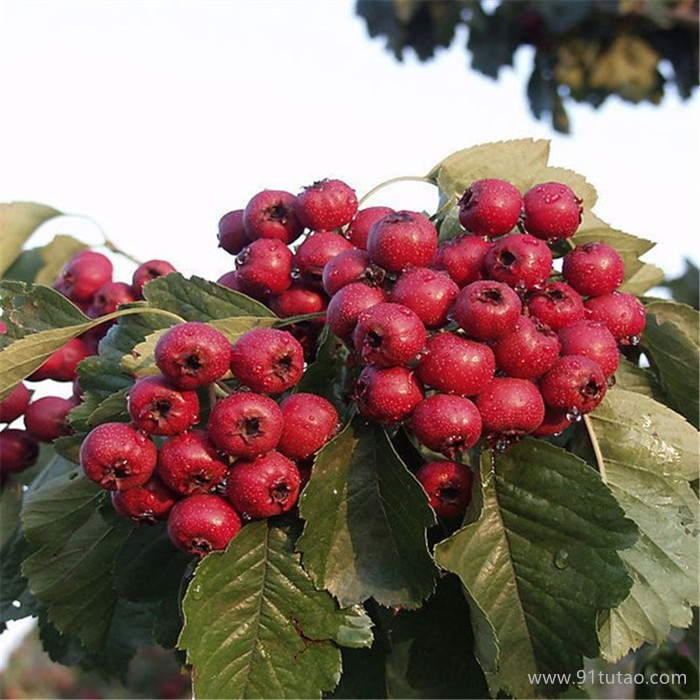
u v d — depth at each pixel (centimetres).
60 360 47
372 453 39
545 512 39
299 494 38
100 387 43
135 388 37
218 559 38
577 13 108
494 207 40
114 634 46
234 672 37
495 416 38
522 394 38
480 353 37
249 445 37
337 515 38
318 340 42
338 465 38
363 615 38
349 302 38
